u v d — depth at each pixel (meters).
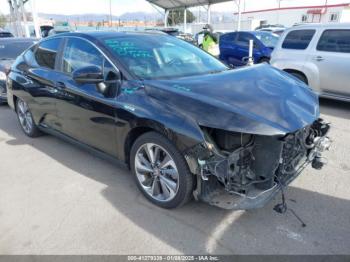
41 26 24.16
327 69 6.64
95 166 4.09
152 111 2.86
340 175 3.73
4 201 3.34
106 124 3.38
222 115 2.56
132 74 3.22
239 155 2.56
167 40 4.12
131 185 3.59
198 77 3.34
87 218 3.01
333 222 2.88
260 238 2.69
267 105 2.74
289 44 7.34
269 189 2.69
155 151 3.01
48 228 2.89
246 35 12.50
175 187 2.90
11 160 4.35
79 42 3.87
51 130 4.57
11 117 6.57
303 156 3.11
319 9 35.78
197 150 2.57
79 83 3.34
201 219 2.95
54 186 3.62
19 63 5.07
